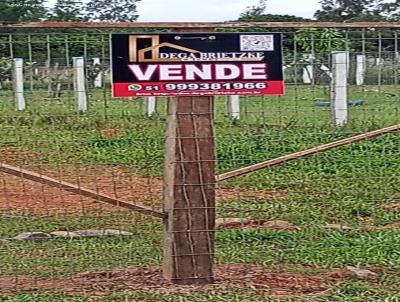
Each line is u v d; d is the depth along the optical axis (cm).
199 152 598
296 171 1130
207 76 590
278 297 581
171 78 588
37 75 933
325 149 689
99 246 743
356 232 803
